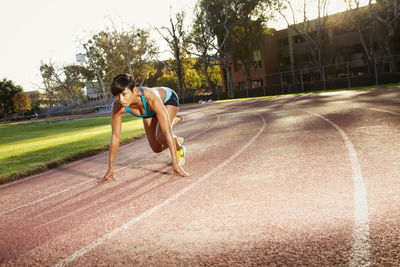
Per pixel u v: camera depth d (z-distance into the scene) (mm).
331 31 39688
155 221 2604
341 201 2529
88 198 3600
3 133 22578
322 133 6301
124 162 5934
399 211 2205
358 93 20016
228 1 41406
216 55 43844
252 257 1814
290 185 3131
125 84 3445
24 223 2998
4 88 87688
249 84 44000
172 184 3750
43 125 30281
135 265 1887
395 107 9430
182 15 45062
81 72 72250
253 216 2441
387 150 4113
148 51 51812
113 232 2469
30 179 5398
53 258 2135
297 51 46094
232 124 10805
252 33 41531
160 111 3809
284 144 5613
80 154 7402
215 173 4059
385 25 33250
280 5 38031
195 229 2330
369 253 1705
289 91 38719
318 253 1770
